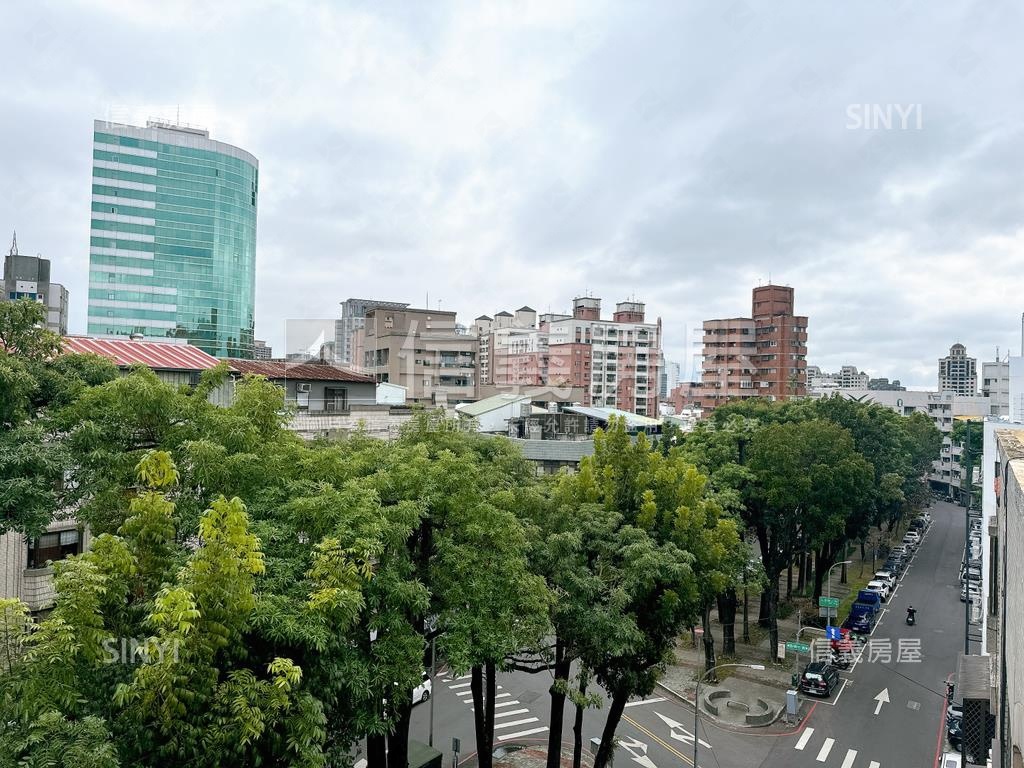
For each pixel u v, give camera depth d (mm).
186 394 17531
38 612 20234
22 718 7840
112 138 97500
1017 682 9773
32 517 13727
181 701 8773
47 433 15602
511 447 23469
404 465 16250
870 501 42562
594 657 19125
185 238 101312
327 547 11336
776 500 33469
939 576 54281
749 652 37250
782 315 91000
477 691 21188
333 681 11125
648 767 25109
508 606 15688
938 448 74500
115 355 28609
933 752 26516
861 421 48656
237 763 9352
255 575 11617
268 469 14695
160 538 10922
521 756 25641
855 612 41844
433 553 16953
